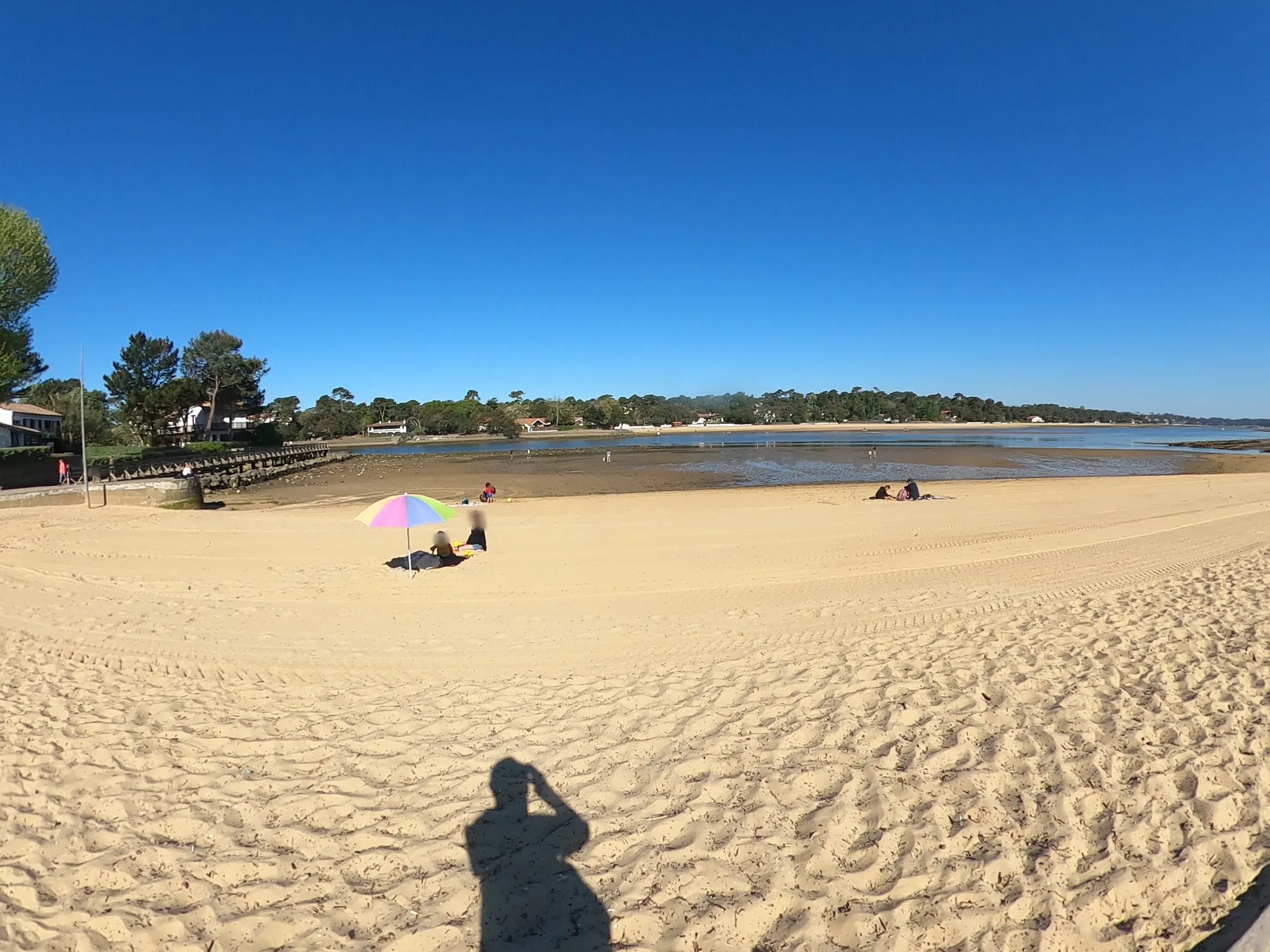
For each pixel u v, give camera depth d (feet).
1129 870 12.76
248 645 27.91
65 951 11.49
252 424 287.48
